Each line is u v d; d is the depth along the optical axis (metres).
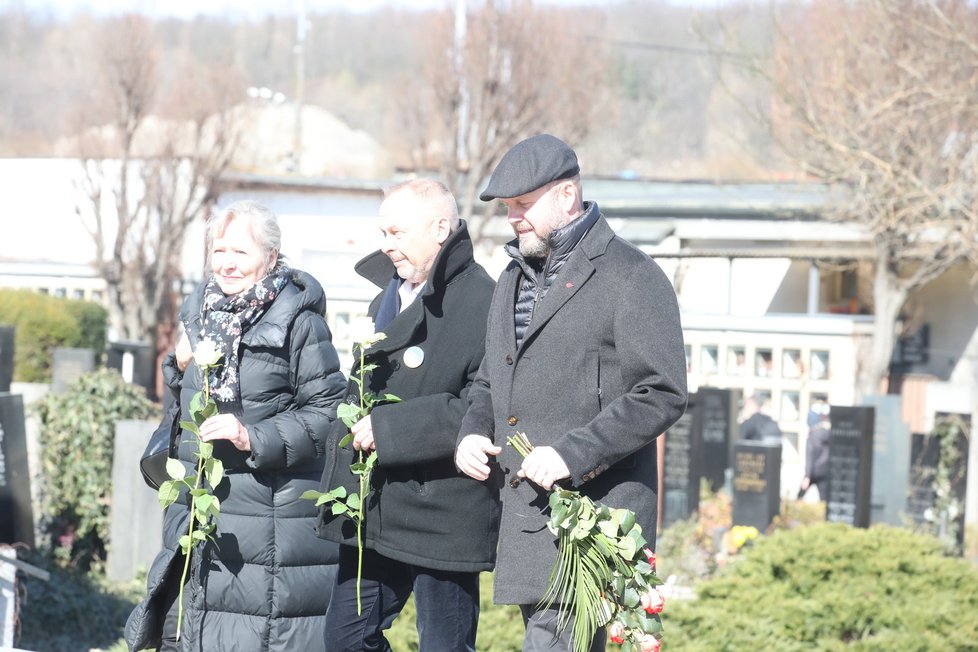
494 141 24.78
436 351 3.99
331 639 4.16
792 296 22.95
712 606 7.35
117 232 26.66
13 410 8.77
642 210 22.09
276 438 4.15
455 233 4.02
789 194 22.03
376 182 24.08
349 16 59.59
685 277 20.91
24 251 27.33
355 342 3.95
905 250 18.98
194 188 25.64
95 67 27.30
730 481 13.02
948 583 7.58
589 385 3.57
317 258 14.52
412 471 3.94
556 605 3.60
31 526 8.92
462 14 25.45
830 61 17.38
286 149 39.34
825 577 7.61
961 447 13.65
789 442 18.56
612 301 3.54
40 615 8.61
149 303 26.00
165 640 4.38
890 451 13.51
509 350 3.68
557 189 3.59
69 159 27.06
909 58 15.23
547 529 3.59
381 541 3.96
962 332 22.36
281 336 4.21
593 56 27.92
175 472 4.15
